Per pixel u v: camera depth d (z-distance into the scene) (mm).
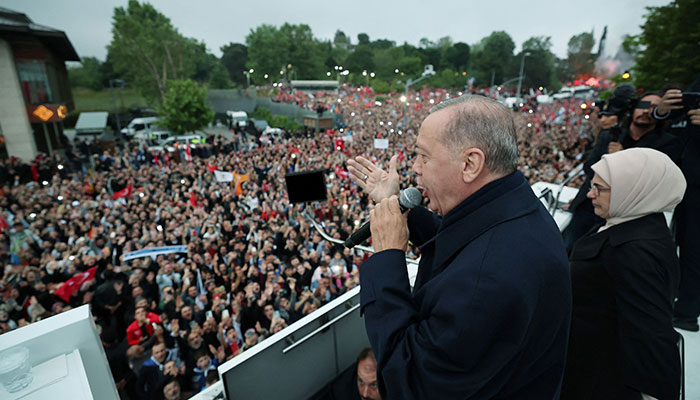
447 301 751
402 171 13898
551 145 22469
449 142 830
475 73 83625
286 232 8742
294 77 80188
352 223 10023
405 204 1011
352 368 1702
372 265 931
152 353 4367
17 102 21906
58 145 26984
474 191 855
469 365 728
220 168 17422
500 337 727
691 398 1814
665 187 1313
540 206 878
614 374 1386
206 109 33906
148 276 6383
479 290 716
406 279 899
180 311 5320
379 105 42969
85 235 9703
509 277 712
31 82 23078
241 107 46312
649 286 1238
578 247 1569
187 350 4789
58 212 12016
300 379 1508
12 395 1198
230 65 87875
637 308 1250
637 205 1352
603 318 1411
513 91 77375
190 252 7805
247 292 5734
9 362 1202
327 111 34969
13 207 11344
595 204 1516
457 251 856
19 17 25312
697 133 2207
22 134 22344
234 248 7730
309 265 6867
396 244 948
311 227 9211
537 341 801
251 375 1300
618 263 1325
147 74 49062
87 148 23016
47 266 7242
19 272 7297
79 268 7180
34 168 17859
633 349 1258
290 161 18609
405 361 782
